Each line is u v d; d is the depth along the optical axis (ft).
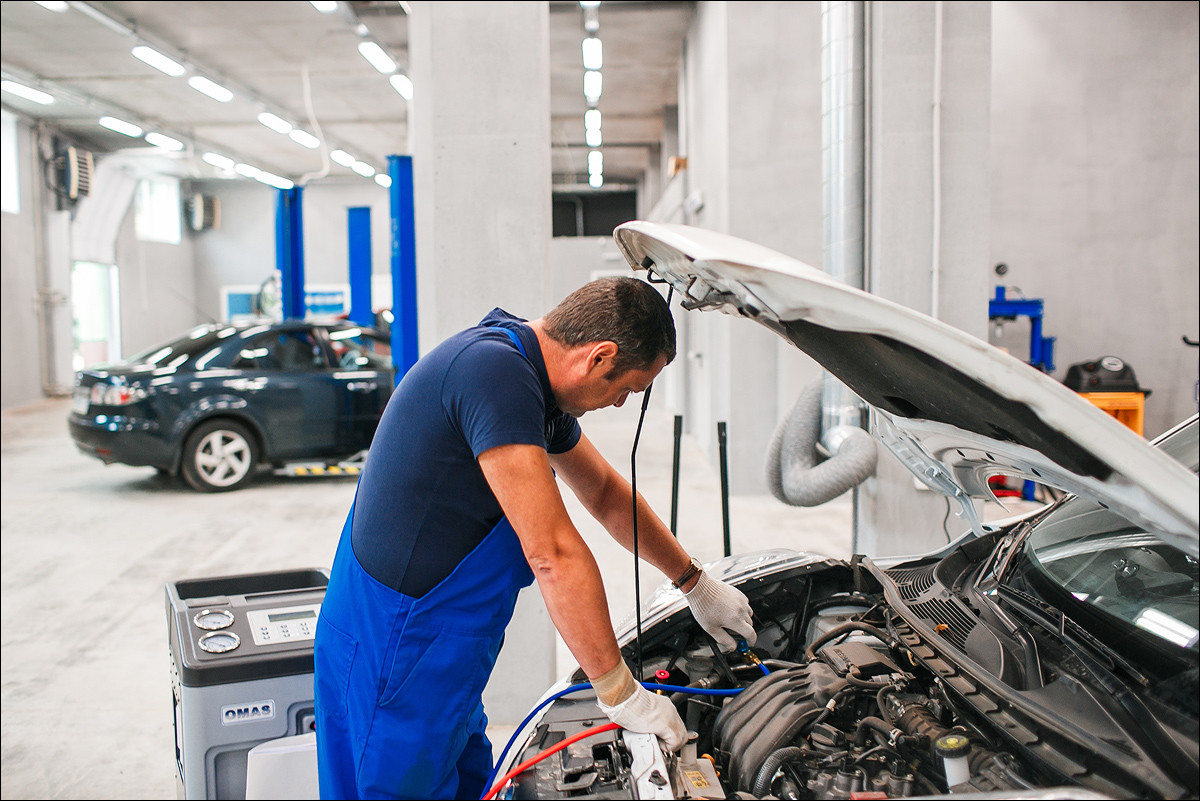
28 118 41.93
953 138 11.36
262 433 20.83
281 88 37.37
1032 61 21.16
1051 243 21.48
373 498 4.42
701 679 5.50
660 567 5.52
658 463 25.80
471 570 4.34
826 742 4.46
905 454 5.58
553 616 4.07
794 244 20.30
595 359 4.25
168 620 6.13
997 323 20.62
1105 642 4.36
